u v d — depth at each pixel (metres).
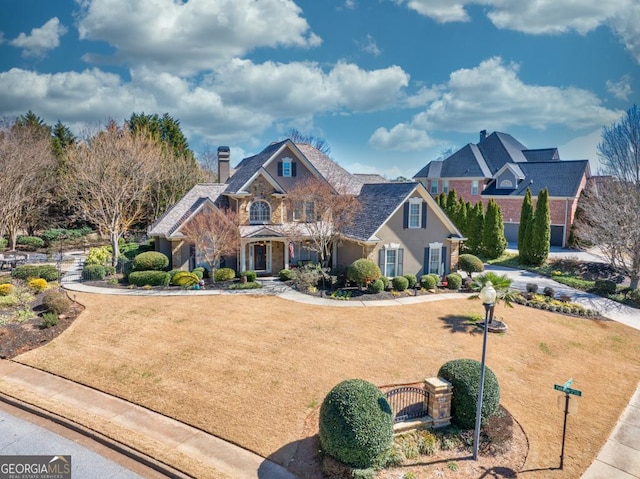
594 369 16.11
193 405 12.46
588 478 10.23
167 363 14.91
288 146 29.89
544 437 11.70
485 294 10.15
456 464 10.33
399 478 9.74
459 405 11.59
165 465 9.95
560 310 22.53
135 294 23.12
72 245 44.44
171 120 55.91
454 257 28.33
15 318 18.28
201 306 21.09
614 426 12.45
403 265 26.84
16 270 25.53
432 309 21.59
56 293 19.70
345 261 28.50
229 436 11.12
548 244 33.84
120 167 35.62
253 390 13.28
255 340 16.97
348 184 32.38
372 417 9.84
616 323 21.28
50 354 15.50
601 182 35.69
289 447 10.76
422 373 14.76
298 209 28.44
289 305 21.59
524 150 54.59
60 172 43.59
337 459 9.93
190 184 49.91
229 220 26.86
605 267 31.48
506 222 47.53
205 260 28.12
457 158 54.16
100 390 13.26
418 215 26.89
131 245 39.78
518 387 14.30
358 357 15.75
